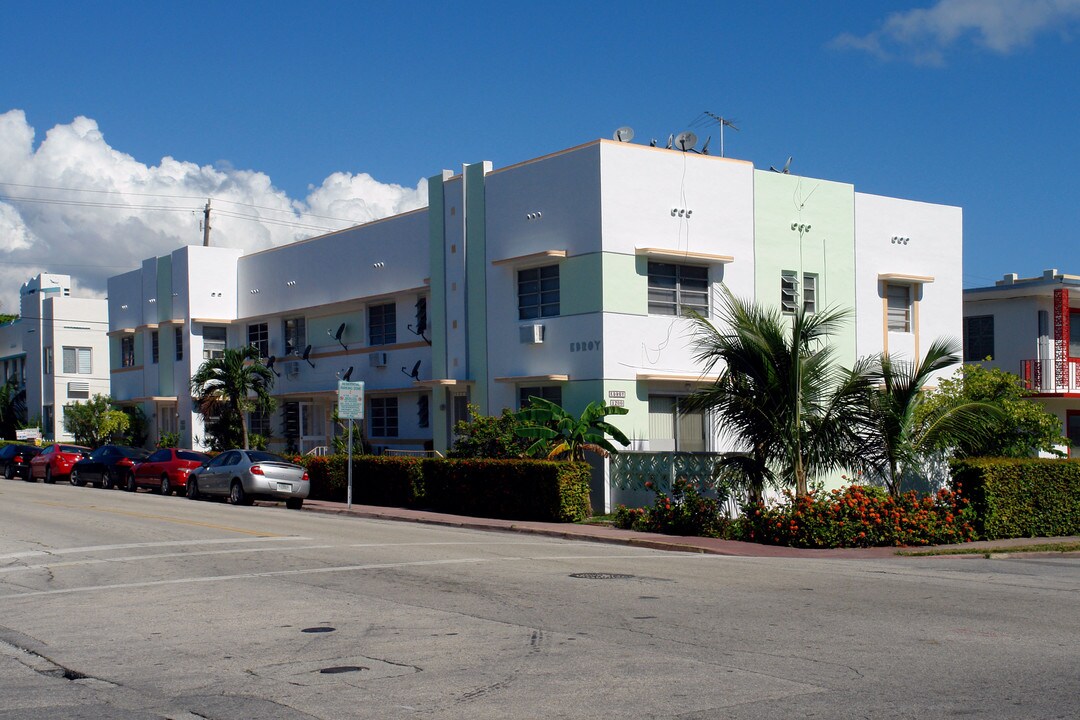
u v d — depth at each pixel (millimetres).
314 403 36469
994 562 16328
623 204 25391
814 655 8734
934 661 8500
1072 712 6934
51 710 7520
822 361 19641
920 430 20375
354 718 7043
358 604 11555
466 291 28828
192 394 40250
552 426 24156
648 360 25625
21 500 28875
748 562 15945
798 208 28641
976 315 34750
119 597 12453
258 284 39969
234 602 11867
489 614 10820
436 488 25938
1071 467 20484
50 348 57156
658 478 22297
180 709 7438
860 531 18156
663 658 8648
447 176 29922
